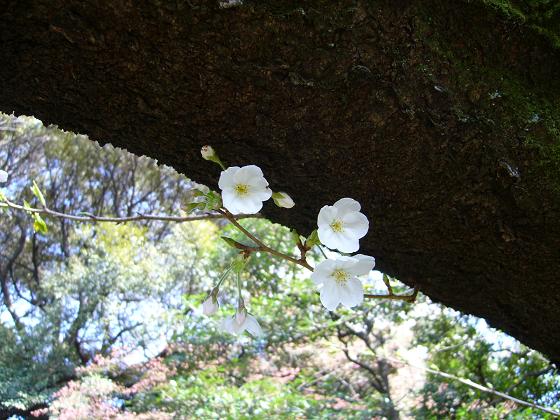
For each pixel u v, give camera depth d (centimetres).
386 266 42
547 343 46
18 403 246
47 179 363
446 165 33
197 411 162
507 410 137
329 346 190
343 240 31
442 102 31
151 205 384
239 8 27
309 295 169
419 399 196
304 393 206
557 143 32
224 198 30
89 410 217
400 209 36
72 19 27
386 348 203
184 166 36
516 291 40
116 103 31
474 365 152
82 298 283
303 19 28
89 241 299
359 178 35
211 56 28
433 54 30
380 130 32
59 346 271
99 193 381
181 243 293
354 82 30
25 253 375
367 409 186
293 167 34
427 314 167
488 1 30
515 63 32
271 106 31
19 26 27
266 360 211
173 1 26
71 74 29
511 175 32
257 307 181
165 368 218
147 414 185
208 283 224
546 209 33
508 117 32
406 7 29
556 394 134
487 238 36
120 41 28
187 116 31
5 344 272
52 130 351
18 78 30
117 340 285
